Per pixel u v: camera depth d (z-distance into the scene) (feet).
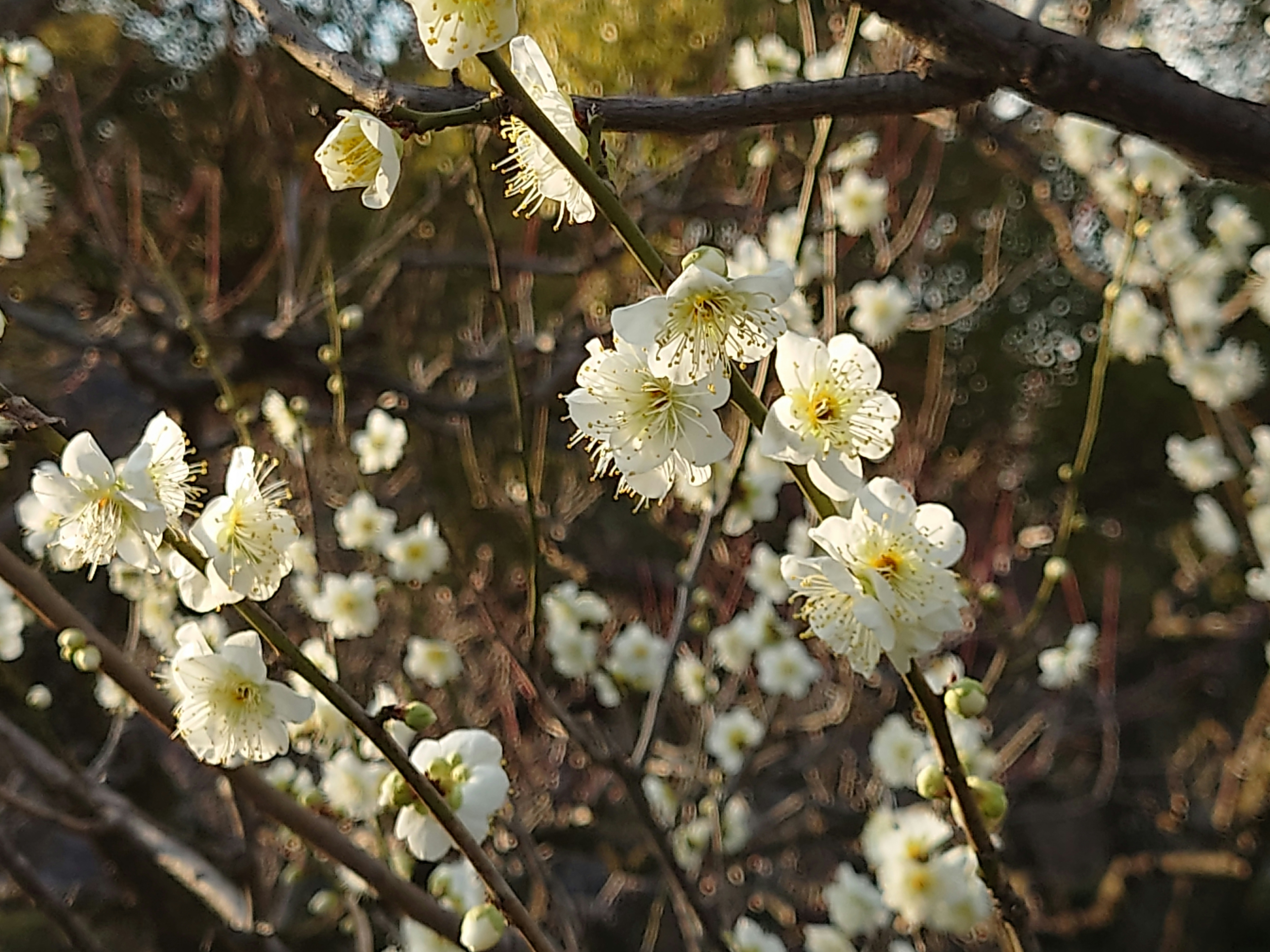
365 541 11.64
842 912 10.31
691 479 3.79
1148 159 9.58
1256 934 21.67
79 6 22.21
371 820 7.64
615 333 3.36
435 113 3.53
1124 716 24.22
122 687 4.82
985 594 7.75
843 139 14.83
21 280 19.52
